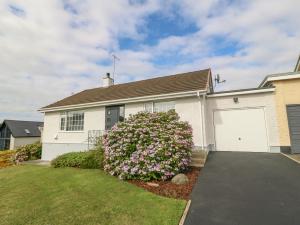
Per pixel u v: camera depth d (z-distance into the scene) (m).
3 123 35.50
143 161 6.56
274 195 4.73
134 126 7.46
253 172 6.53
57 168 9.22
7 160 16.95
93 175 7.22
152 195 5.04
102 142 8.50
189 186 5.66
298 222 3.58
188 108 10.55
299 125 9.26
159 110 11.43
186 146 7.18
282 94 9.66
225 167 7.31
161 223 3.71
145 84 14.89
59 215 4.23
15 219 4.18
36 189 6.16
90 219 3.98
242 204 4.39
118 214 4.13
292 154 8.92
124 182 6.25
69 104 14.77
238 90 10.41
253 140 10.05
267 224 3.57
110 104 12.91
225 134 10.62
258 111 10.10
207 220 3.81
